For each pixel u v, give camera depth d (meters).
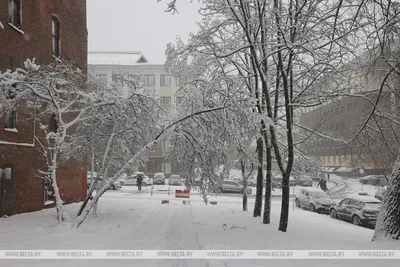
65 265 7.68
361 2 11.62
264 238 11.56
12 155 15.66
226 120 13.27
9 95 12.84
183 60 16.81
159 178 45.12
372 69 15.23
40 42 18.44
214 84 13.75
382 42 12.85
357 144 18.67
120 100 13.62
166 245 10.59
